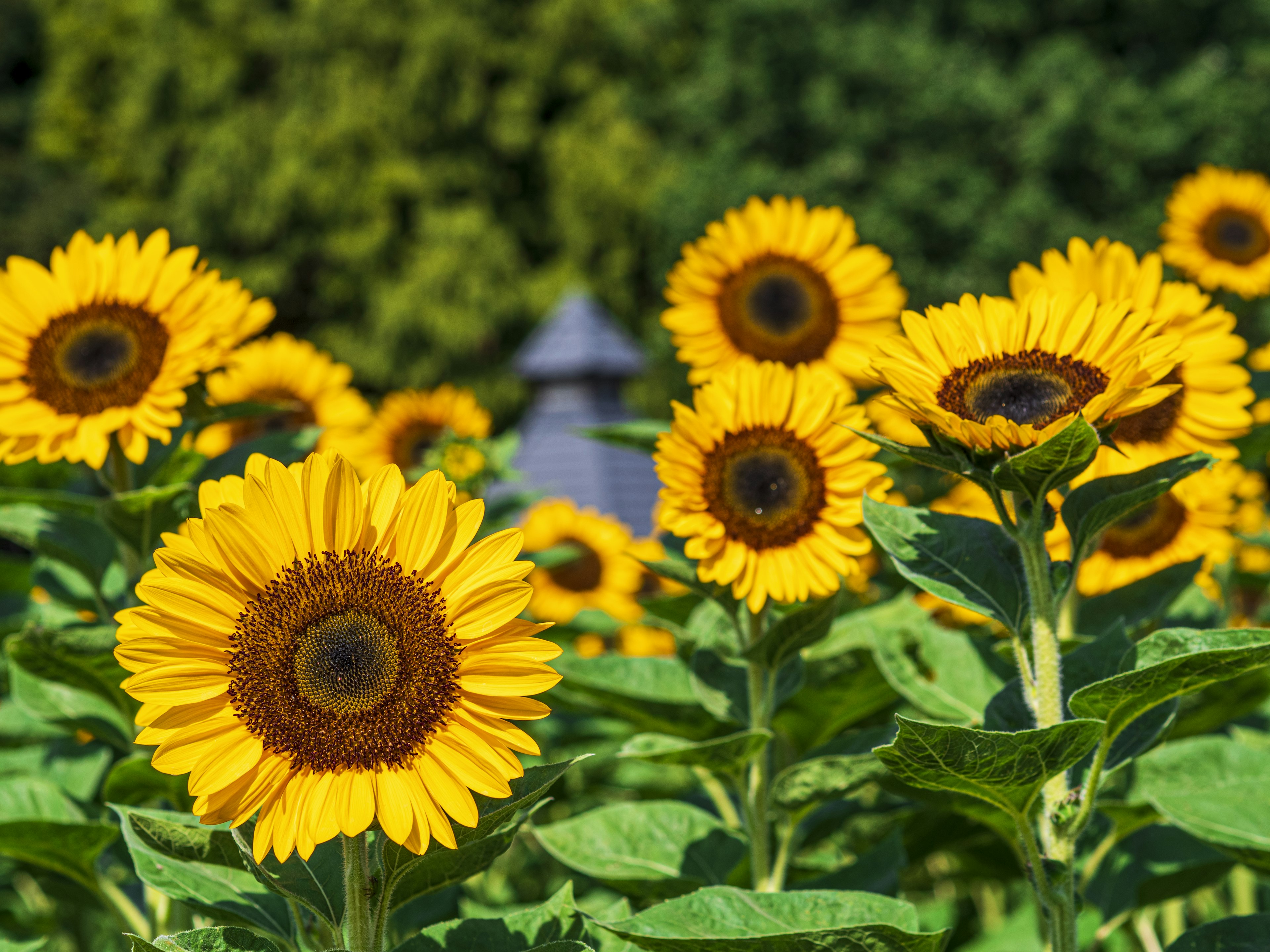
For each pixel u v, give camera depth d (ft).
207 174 102.99
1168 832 9.99
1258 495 14.99
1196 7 82.94
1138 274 8.89
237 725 5.62
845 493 8.48
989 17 84.02
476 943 6.63
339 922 6.10
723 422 8.61
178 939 5.76
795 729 10.55
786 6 80.28
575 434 10.57
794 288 11.57
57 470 12.76
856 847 10.71
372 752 5.57
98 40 122.31
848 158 75.56
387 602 5.75
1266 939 7.06
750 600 8.42
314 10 106.32
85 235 9.73
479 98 105.70
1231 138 72.18
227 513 5.72
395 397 17.97
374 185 103.09
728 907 6.65
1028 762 6.07
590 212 103.81
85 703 9.62
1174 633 6.59
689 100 85.46
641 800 13.76
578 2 107.86
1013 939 13.43
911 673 9.01
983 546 7.23
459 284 100.27
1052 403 6.45
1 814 9.08
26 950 7.66
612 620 13.96
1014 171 77.00
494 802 6.07
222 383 14.99
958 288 70.90
